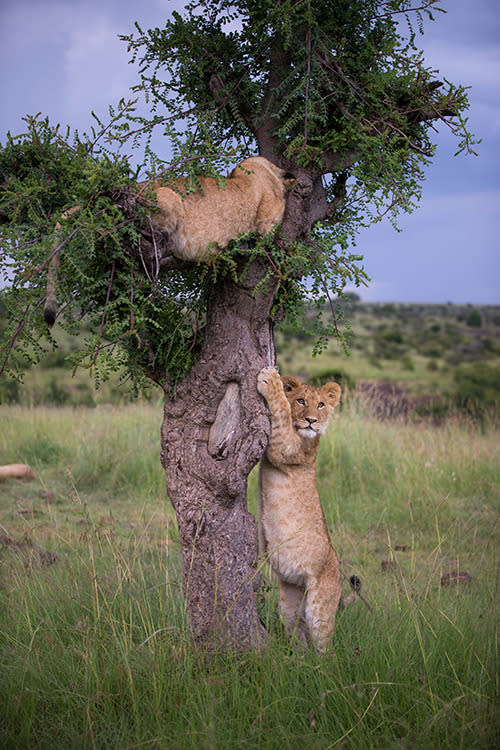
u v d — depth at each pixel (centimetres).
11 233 340
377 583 568
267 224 418
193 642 423
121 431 1110
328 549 507
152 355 426
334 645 457
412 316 9181
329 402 534
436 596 518
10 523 748
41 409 1388
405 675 404
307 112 408
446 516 805
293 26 420
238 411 438
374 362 4644
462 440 1130
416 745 340
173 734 348
